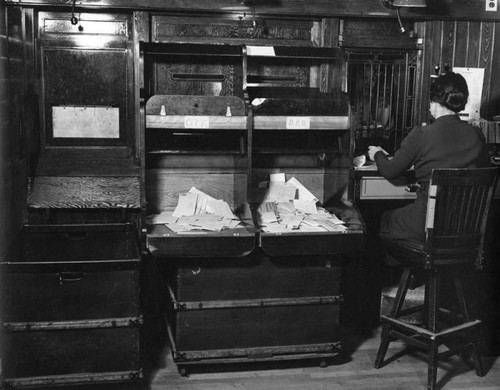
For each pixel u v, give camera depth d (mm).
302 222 3549
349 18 4020
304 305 3477
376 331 4105
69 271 3115
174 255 3256
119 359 3215
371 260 4145
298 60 4000
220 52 3773
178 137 3850
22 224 3703
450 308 4051
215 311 3391
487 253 3904
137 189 3797
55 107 3766
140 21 3744
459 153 3350
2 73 3539
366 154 4250
